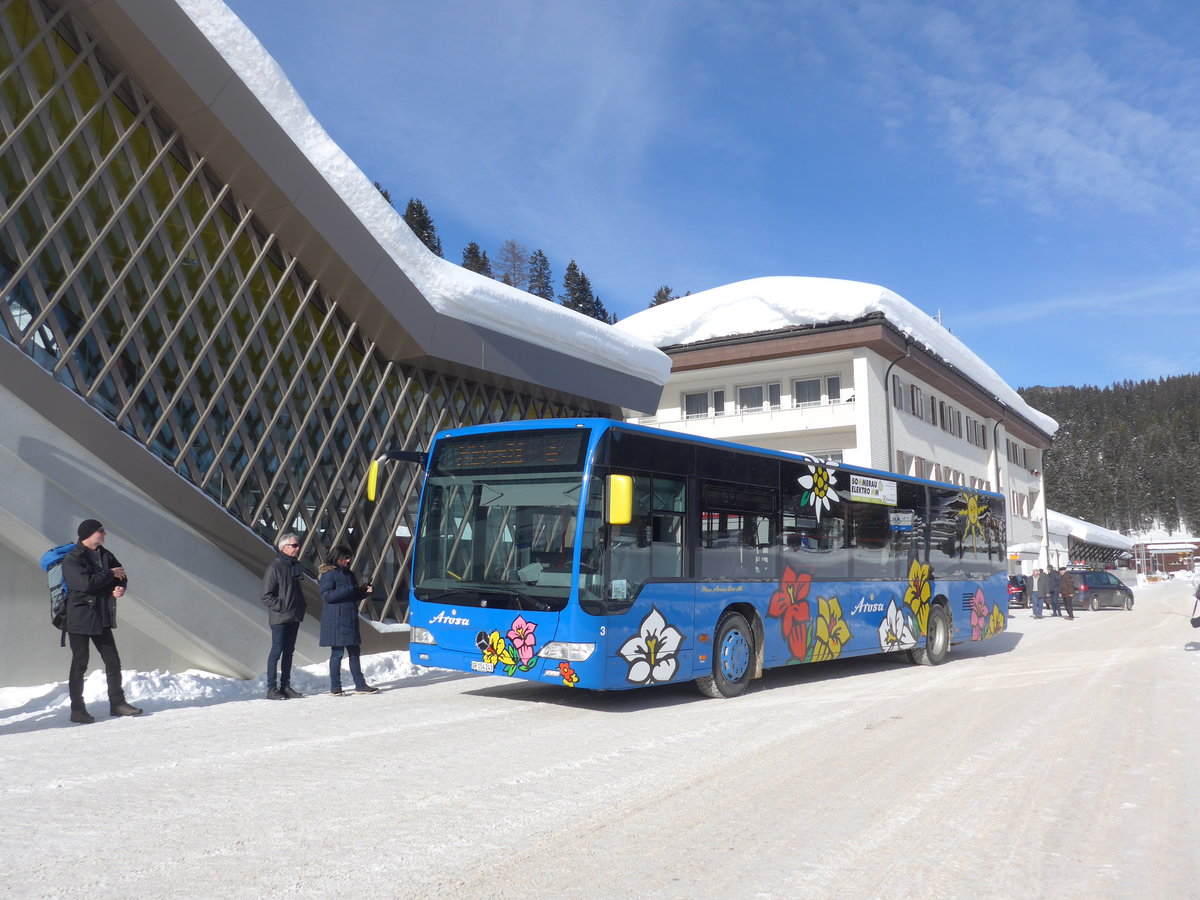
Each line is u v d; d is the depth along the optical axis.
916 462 38.09
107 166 9.87
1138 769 6.73
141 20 9.49
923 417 39.88
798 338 34.44
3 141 8.94
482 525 9.55
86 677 9.48
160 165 10.56
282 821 4.96
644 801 5.59
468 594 9.41
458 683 11.38
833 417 34.47
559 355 16.11
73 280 9.45
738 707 9.66
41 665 9.93
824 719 8.87
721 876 4.23
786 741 7.67
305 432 12.22
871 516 13.27
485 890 3.97
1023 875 4.34
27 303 9.17
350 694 10.23
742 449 10.85
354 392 13.13
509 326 14.93
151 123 10.38
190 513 10.32
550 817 5.18
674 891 4.01
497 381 15.34
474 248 85.31
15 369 8.72
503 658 9.03
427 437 14.46
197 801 5.35
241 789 5.65
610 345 17.20
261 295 11.80
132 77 10.04
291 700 9.70
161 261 10.52
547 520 9.05
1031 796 5.89
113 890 3.87
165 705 9.14
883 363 35.62
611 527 8.95
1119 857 4.65
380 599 13.41
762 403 37.12
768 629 10.97
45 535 9.00
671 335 37.88
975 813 5.45
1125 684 11.76
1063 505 166.88
